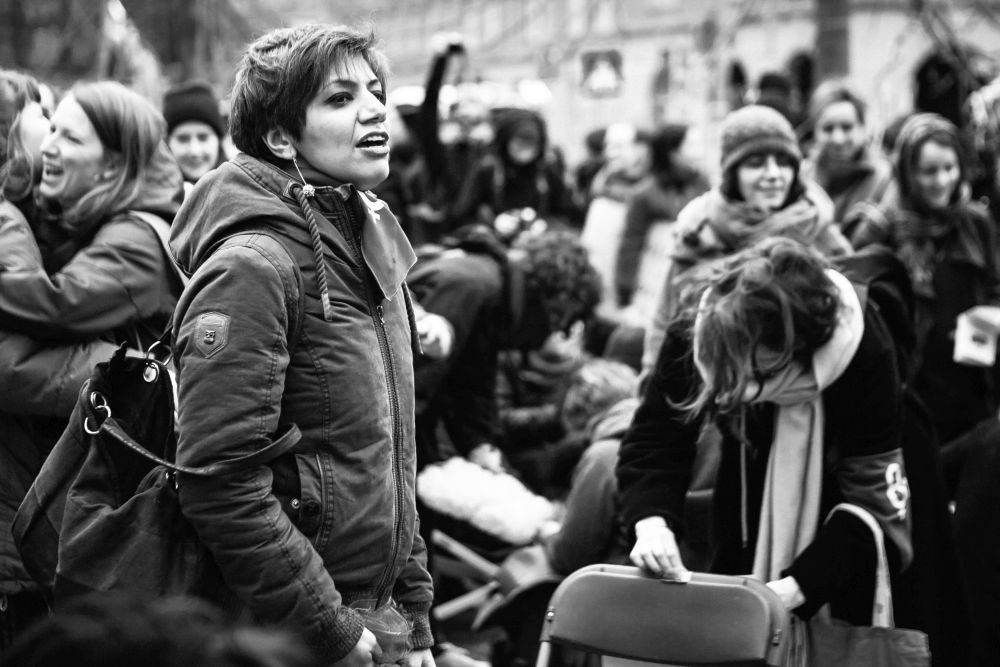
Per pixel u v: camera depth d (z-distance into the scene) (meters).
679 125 9.04
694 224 4.85
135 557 2.72
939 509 3.79
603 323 6.82
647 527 3.52
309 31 2.86
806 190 4.86
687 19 13.38
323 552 2.73
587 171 11.00
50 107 4.17
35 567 2.92
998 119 7.41
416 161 7.95
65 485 2.88
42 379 3.38
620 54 12.34
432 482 5.05
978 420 5.50
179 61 11.72
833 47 10.29
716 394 3.37
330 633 2.68
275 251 2.71
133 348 3.50
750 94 8.59
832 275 3.45
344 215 2.83
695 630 3.30
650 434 3.67
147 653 1.32
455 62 8.23
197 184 2.85
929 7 8.59
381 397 2.81
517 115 7.64
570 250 5.64
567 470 5.64
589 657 4.44
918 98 8.23
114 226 3.51
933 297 5.57
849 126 6.49
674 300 4.75
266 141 2.87
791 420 3.48
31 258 3.45
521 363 5.66
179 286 3.54
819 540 3.43
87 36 10.67
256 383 2.64
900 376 3.78
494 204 7.58
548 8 14.82
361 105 2.85
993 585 4.17
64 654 1.32
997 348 5.47
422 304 5.10
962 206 5.68
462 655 5.26
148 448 2.85
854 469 3.49
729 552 3.62
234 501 2.63
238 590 2.67
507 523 5.00
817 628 3.41
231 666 1.33
